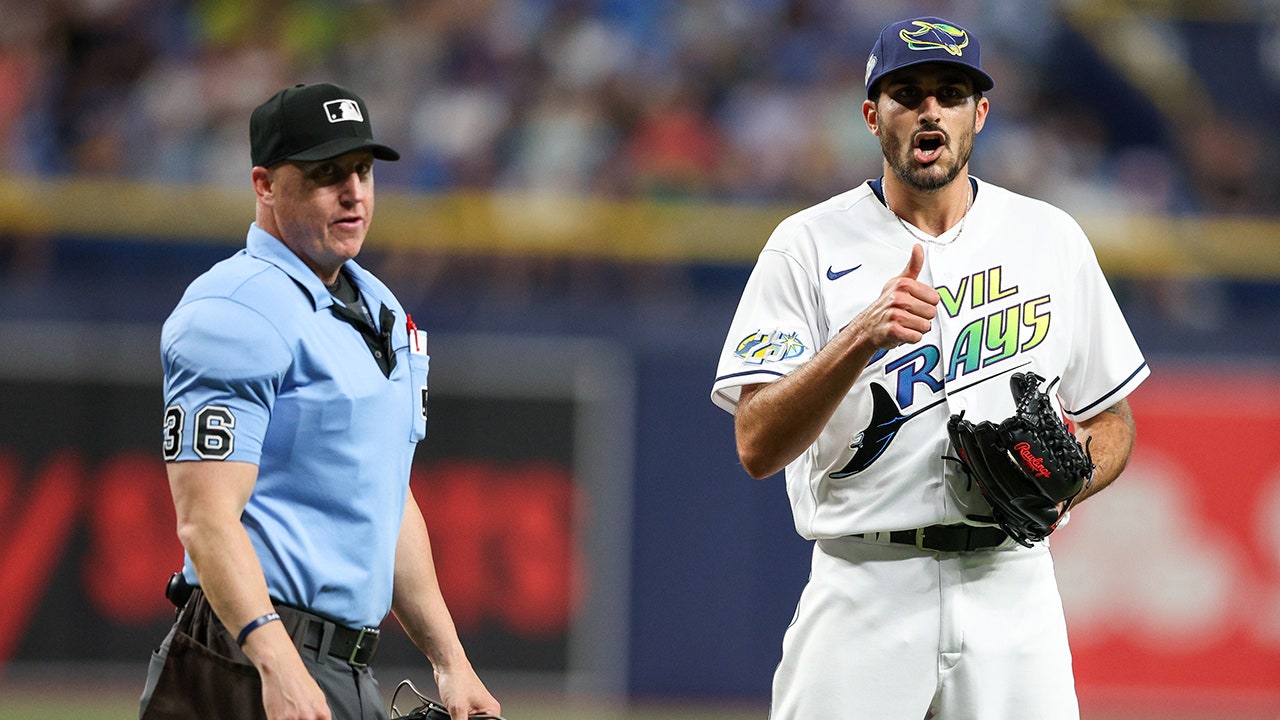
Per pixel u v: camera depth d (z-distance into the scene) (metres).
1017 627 13.58
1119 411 14.62
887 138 13.51
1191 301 37.88
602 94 41.97
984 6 46.12
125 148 40.88
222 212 35.97
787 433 12.98
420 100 41.69
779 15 44.34
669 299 35.97
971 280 13.72
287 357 12.16
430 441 32.25
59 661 31.72
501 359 32.47
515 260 35.88
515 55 42.41
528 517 32.34
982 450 12.91
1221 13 47.81
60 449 31.97
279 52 42.28
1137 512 32.09
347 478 12.48
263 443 12.23
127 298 32.28
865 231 13.93
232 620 11.62
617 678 32.19
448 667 13.69
